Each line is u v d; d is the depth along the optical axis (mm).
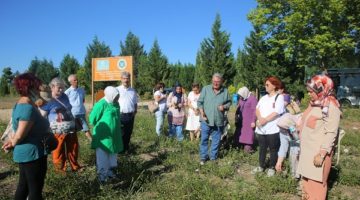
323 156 4980
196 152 10422
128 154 9766
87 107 33844
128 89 9875
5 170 8281
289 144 7809
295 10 31766
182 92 12211
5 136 5145
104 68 19188
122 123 9750
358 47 33594
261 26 34844
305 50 32344
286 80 39562
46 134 5086
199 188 6500
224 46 48062
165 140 11766
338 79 31984
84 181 6484
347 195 6754
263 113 7781
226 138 10531
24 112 4773
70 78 9391
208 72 48844
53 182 6547
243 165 8945
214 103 8836
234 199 5922
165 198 6074
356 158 10125
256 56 41688
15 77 4973
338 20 31156
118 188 6691
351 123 19906
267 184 6930
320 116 5078
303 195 5414
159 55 58406
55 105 7473
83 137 12297
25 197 5137
